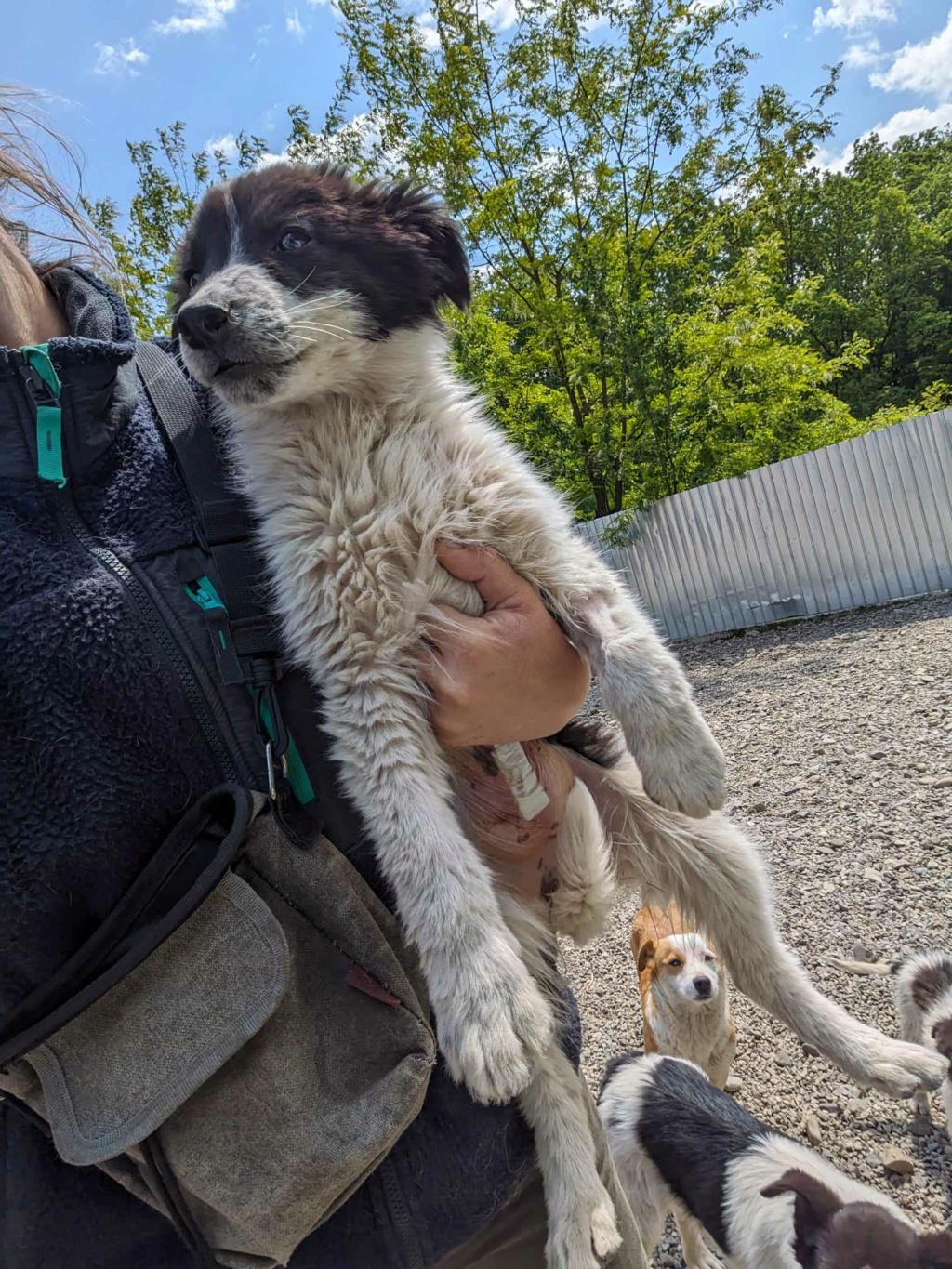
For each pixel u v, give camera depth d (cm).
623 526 416
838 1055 75
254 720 44
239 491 53
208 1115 40
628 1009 149
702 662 358
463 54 430
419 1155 45
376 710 55
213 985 40
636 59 438
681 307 447
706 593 411
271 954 40
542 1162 54
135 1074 39
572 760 79
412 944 52
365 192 75
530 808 62
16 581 41
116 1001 40
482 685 56
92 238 58
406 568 59
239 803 40
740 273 480
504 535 65
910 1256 81
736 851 79
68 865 39
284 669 54
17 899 39
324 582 57
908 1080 73
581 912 67
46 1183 42
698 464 443
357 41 436
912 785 192
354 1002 43
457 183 442
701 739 61
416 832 54
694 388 450
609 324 419
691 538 410
